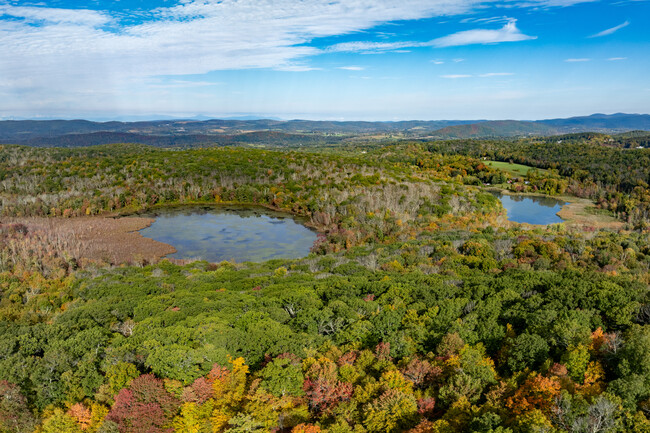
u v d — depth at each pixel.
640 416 32.06
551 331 47.09
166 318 60.78
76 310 67.56
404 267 93.69
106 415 41.59
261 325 55.59
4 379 47.38
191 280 91.12
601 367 40.19
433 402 39.00
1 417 43.88
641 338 40.81
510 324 53.44
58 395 47.31
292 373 42.69
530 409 34.25
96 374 47.62
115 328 63.06
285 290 73.75
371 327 55.56
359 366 45.88
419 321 57.16
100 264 113.19
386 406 37.09
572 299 58.25
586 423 30.91
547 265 89.38
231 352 49.69
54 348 52.06
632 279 72.50
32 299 83.94
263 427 37.47
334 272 93.25
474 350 45.66
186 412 39.78
